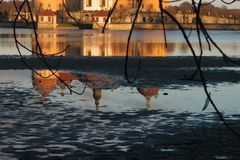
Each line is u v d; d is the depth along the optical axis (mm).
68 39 91562
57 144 14398
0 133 15797
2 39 85438
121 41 86250
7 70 36375
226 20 163500
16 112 19734
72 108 20938
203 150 13500
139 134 15703
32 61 41562
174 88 26875
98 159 12797
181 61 44156
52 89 26594
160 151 13516
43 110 20297
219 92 25375
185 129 16391
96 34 117188
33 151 13617
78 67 39094
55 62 42156
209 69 37031
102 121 18062
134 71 36625
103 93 25438
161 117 18828
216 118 18344
